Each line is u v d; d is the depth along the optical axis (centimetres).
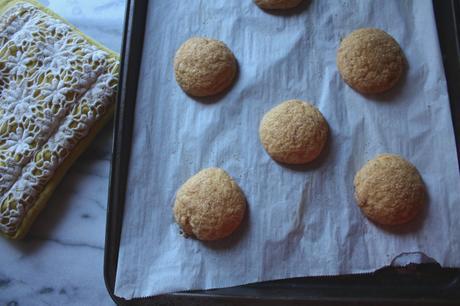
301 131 52
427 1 56
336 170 53
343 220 51
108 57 57
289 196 52
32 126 55
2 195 54
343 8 58
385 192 50
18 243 55
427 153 53
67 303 54
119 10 62
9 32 59
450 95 54
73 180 57
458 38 54
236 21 58
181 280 50
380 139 53
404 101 54
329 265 50
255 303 49
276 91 56
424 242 50
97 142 58
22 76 57
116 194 52
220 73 55
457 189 51
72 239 55
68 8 62
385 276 50
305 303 48
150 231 52
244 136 54
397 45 55
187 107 55
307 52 57
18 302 54
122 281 50
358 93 55
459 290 48
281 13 58
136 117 55
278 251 51
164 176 53
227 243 51
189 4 58
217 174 52
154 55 57
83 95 56
